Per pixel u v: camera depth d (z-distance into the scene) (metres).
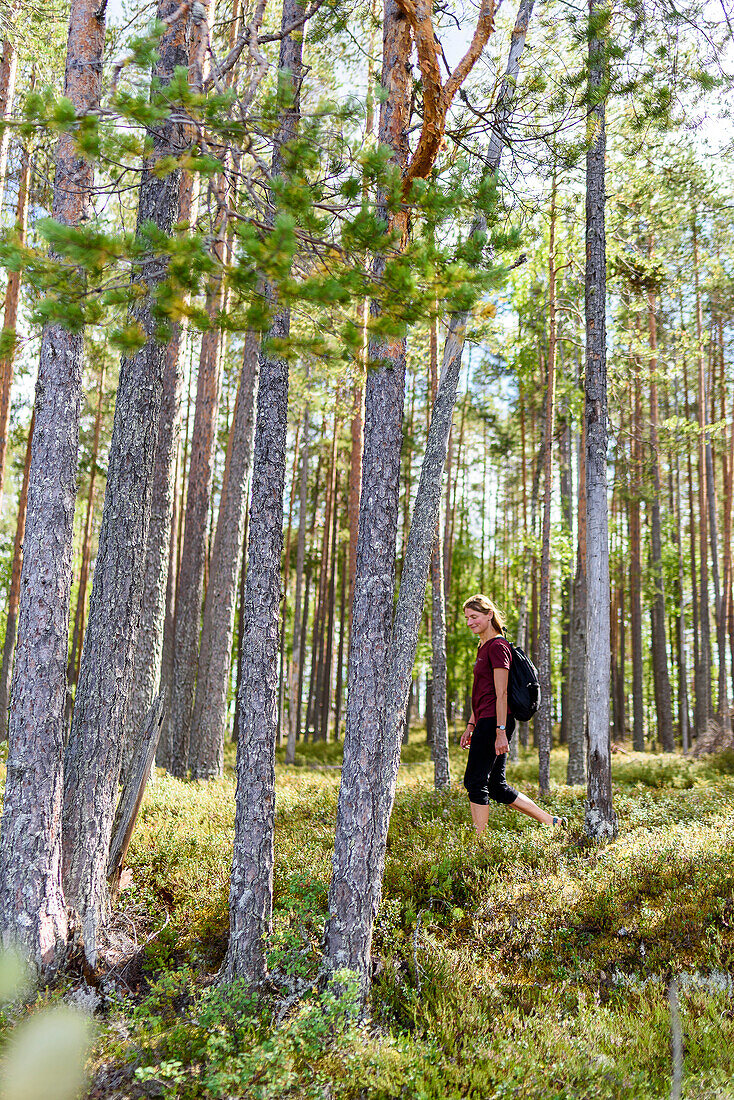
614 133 10.48
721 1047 4.00
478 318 4.71
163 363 6.25
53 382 5.11
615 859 6.65
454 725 31.50
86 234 3.67
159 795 8.59
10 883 4.75
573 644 14.17
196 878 6.24
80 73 5.21
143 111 3.79
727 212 17.42
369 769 4.79
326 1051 4.00
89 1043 4.02
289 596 32.59
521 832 7.52
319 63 10.26
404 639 6.42
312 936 5.14
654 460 14.46
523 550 17.59
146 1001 4.51
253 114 4.43
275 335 5.25
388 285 4.21
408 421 25.27
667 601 26.98
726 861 6.27
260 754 4.98
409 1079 3.66
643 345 12.87
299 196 4.07
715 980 4.69
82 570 21.50
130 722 8.45
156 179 6.14
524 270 12.51
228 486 12.55
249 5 8.96
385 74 5.38
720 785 11.59
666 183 11.51
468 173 4.94
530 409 21.75
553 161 6.94
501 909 5.77
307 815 8.46
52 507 5.04
